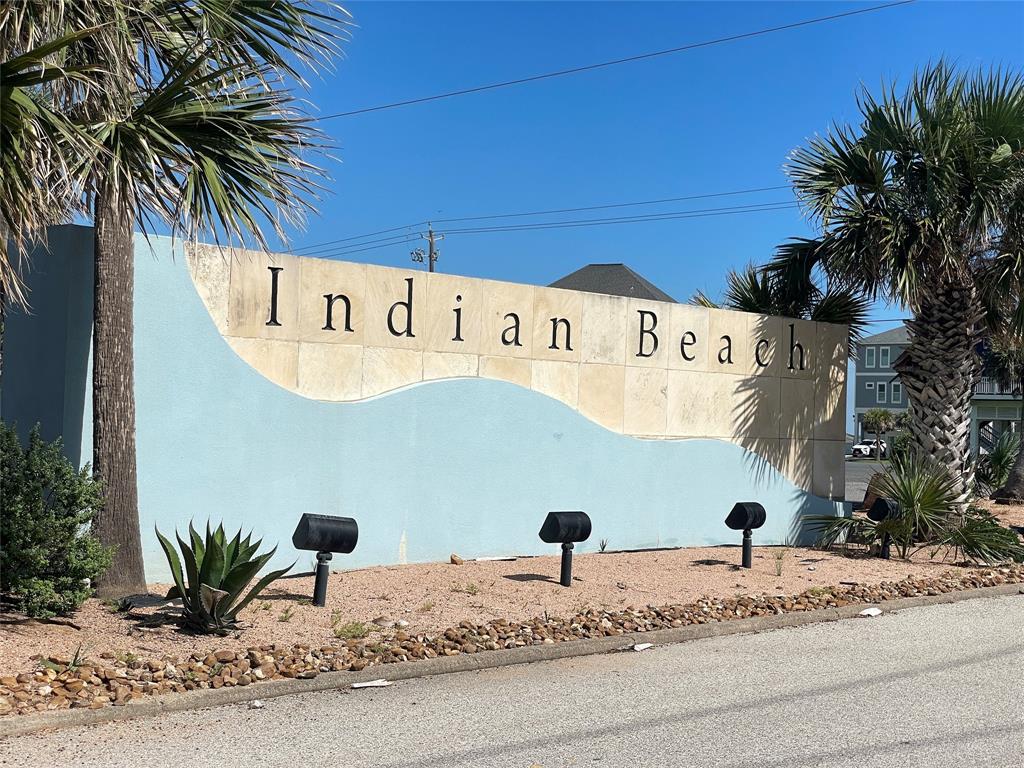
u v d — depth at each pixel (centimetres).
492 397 1214
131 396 880
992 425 4944
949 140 1355
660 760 560
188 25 796
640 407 1360
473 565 1155
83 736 576
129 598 851
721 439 1433
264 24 802
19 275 983
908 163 1410
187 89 753
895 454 1566
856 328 1620
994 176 1355
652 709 666
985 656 843
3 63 633
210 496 1017
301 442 1076
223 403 1027
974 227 1360
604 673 769
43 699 605
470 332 1210
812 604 1034
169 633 766
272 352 1065
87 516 805
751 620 952
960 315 1497
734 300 1662
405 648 777
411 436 1151
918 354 1522
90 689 629
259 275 1056
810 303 1616
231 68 753
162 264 991
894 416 7594
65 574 792
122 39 725
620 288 2486
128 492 877
